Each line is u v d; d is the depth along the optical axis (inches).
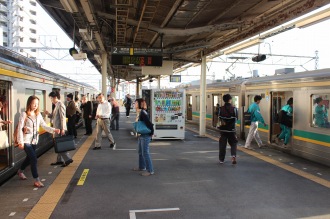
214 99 684.1
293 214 196.9
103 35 534.6
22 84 305.1
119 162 339.3
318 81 347.9
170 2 353.7
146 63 484.1
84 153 389.4
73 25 519.8
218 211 200.4
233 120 335.6
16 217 187.5
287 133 402.0
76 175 283.6
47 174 286.2
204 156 378.6
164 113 504.7
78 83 716.0
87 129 565.0
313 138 353.7
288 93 466.0
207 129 690.2
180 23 444.1
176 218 188.5
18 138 235.8
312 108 359.6
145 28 448.5
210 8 373.4
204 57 557.3
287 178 280.5
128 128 693.3
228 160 355.6
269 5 366.6
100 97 426.6
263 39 573.9
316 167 325.1
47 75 411.2
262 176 286.4
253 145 469.1
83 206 206.4
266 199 223.9
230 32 482.6
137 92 1419.8
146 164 289.0
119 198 222.7
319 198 227.1
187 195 231.0
